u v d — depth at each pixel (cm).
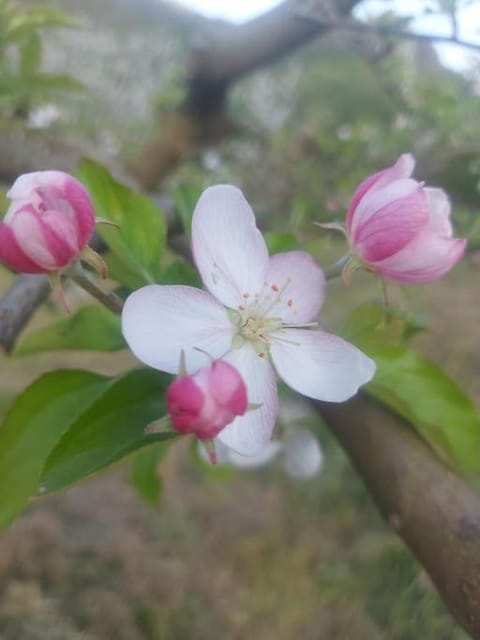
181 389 8
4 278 35
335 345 10
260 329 10
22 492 11
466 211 21
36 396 11
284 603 39
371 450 12
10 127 21
